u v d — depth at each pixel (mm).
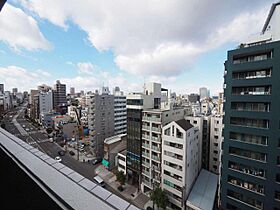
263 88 13188
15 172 1961
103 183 23812
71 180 1649
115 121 40500
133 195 21109
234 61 14773
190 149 19125
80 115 61719
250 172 13578
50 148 40156
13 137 3355
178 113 24953
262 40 15047
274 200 12398
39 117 74000
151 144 21547
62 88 102000
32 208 1641
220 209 15797
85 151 38125
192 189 19359
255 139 13383
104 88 62406
